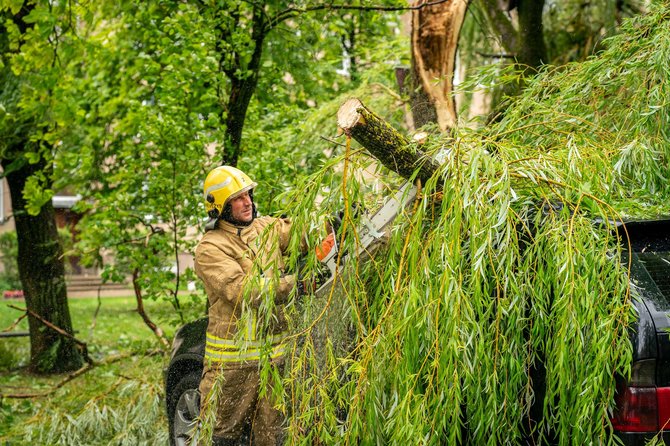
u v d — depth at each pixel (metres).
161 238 6.76
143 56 7.31
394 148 3.20
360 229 3.43
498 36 7.68
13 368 9.09
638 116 3.80
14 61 7.09
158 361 6.37
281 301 3.53
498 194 2.94
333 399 3.24
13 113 8.30
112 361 6.87
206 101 6.86
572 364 2.90
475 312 3.05
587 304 2.80
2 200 23.95
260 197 6.43
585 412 2.78
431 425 2.95
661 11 4.09
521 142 4.06
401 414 2.96
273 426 3.94
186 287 6.99
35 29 6.65
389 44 9.19
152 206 6.78
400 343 3.07
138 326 12.90
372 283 3.46
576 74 4.22
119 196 6.95
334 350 3.44
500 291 3.07
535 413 3.10
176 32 6.98
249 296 3.51
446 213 3.02
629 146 3.41
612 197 3.33
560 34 8.62
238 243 3.86
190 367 4.67
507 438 3.05
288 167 6.61
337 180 3.40
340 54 10.23
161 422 5.42
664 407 2.81
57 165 8.21
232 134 6.78
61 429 5.49
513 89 5.41
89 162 8.30
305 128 7.54
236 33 6.59
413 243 3.09
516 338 2.98
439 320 2.99
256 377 3.87
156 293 6.72
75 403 5.89
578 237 2.90
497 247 3.08
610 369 2.85
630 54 4.12
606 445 2.87
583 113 4.10
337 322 3.46
